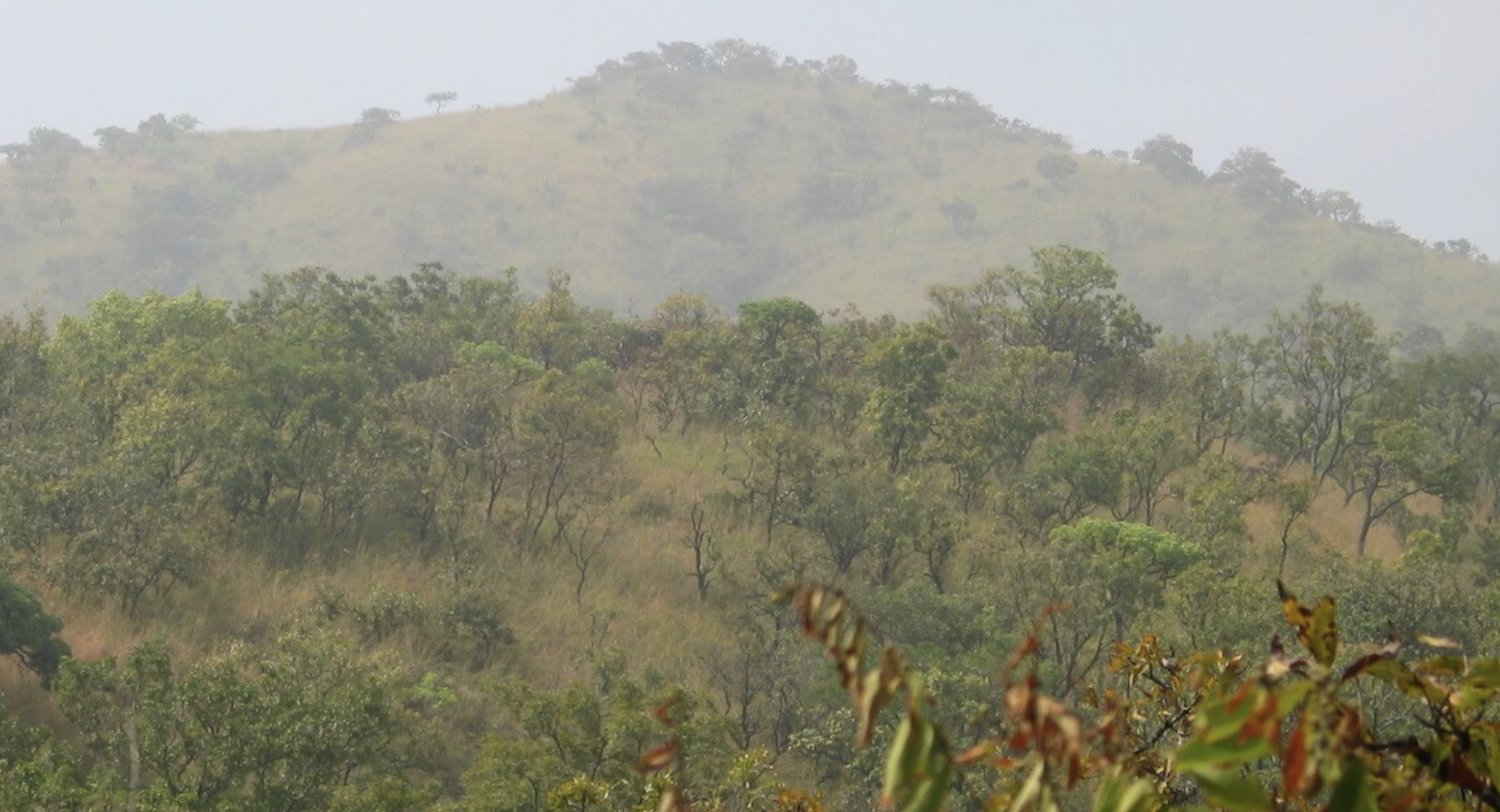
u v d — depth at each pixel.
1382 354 58.34
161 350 48.22
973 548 42.00
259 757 26.97
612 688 33.97
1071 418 58.78
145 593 37.03
